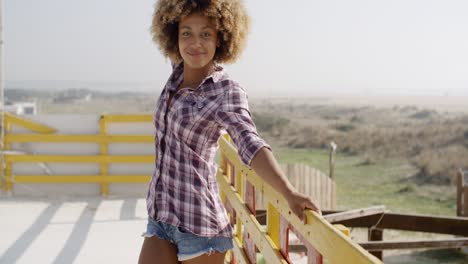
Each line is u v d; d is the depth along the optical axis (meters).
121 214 6.68
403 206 13.72
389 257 7.04
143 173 7.79
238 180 3.23
